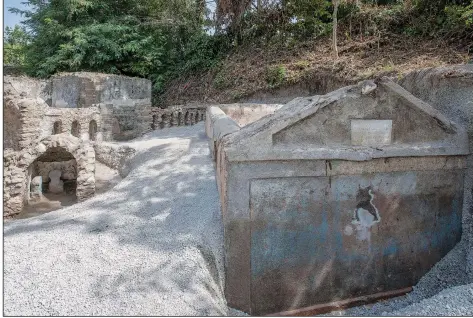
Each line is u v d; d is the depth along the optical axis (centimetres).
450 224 445
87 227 438
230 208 370
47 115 1047
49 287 308
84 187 723
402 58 888
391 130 411
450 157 435
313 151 379
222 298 356
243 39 1625
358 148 397
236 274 373
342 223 402
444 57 767
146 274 332
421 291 426
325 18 1388
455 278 427
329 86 1061
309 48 1315
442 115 426
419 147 414
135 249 375
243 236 374
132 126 1377
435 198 436
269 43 1483
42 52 1822
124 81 1547
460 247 443
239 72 1488
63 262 348
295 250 389
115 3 1911
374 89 401
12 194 648
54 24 1709
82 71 1639
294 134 380
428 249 437
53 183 834
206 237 402
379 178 412
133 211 493
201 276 339
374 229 414
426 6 1000
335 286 404
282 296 386
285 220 385
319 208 394
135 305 293
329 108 389
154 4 1930
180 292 314
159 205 511
